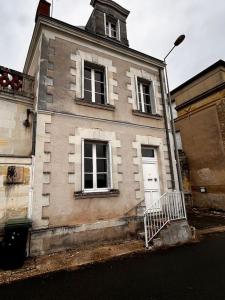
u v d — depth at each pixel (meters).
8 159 5.01
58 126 5.95
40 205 5.14
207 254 4.94
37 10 7.14
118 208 6.30
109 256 4.89
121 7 9.71
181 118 13.73
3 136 5.72
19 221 4.43
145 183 7.31
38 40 6.87
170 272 4.01
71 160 5.87
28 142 5.98
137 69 8.36
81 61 6.99
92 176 6.34
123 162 6.82
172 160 7.91
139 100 8.43
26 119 6.10
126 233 6.19
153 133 7.88
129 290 3.37
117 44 7.78
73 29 6.88
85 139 6.36
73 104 6.40
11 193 4.86
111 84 7.41
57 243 5.13
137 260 4.66
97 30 8.66
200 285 3.47
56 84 6.26
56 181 5.50
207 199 11.64
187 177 12.74
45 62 6.26
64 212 5.41
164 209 6.38
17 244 4.23
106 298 3.14
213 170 11.43
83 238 5.51
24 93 6.21
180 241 5.91
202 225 8.03
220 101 11.35
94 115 6.70
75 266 4.36
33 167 5.26
